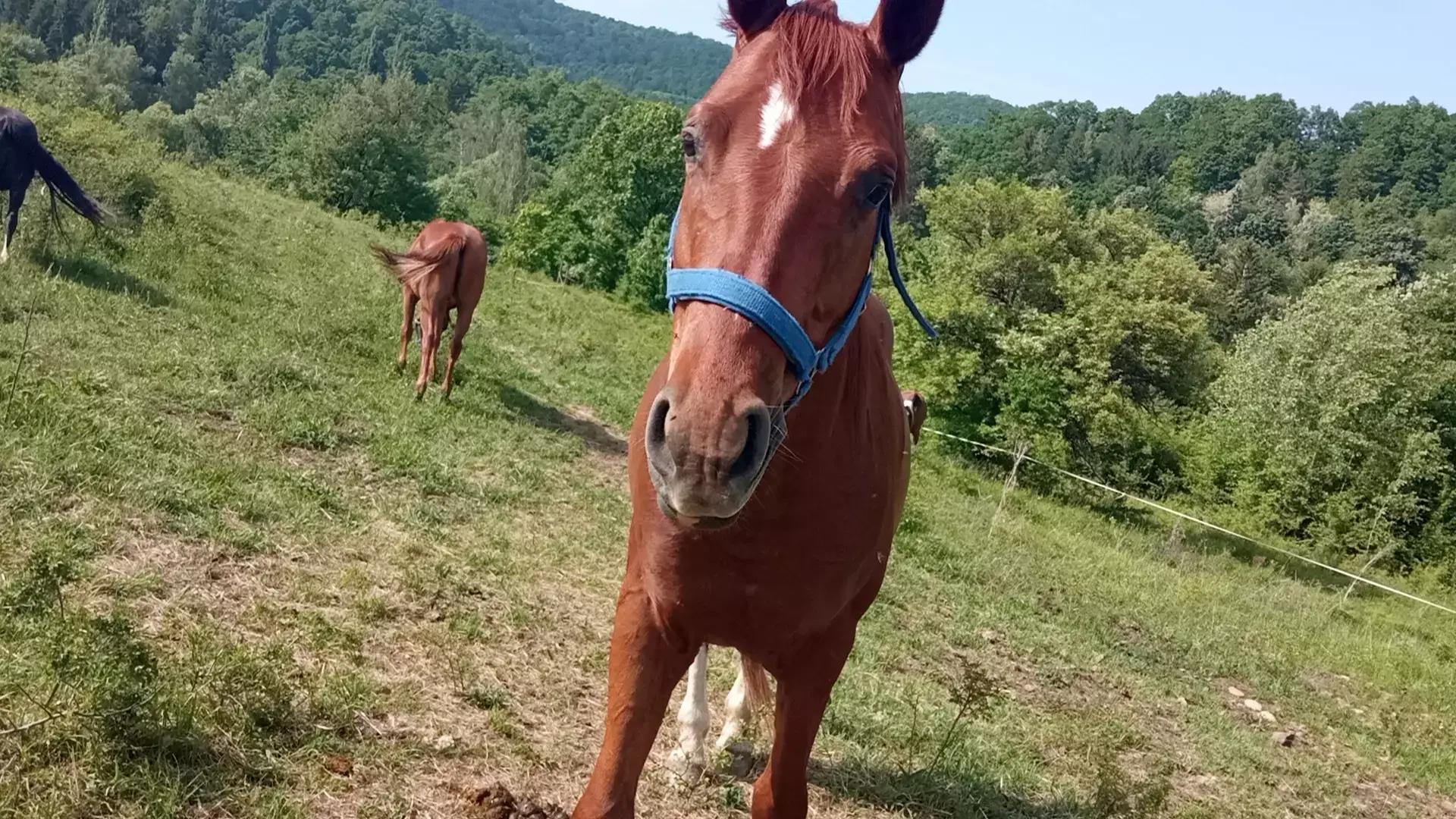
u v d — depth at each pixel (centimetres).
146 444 484
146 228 1055
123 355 610
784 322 166
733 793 339
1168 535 1748
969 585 869
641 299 2834
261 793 254
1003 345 1922
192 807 243
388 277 1434
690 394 158
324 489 512
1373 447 1872
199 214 1269
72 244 839
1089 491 1858
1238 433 2022
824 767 390
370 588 418
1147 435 2062
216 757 262
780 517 204
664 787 336
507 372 1071
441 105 7144
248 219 1466
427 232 867
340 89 4134
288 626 358
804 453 201
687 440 154
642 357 1584
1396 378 1939
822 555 213
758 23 202
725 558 208
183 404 574
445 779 290
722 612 217
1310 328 2011
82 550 360
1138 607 1000
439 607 421
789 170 171
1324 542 1848
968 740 466
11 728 240
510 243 3131
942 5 196
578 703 375
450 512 565
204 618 343
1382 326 1922
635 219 3097
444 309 819
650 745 224
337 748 287
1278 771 604
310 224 1800
